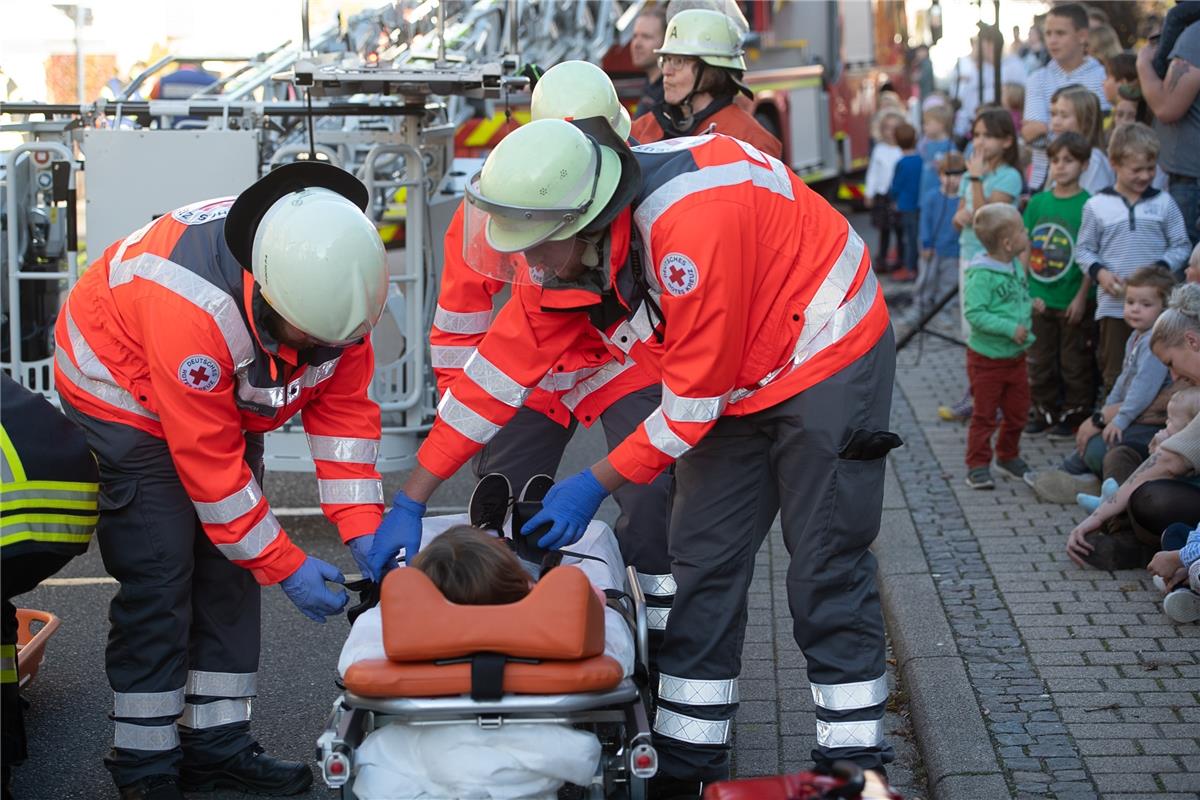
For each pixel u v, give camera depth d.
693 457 3.41
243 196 3.17
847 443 3.25
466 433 3.39
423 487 3.41
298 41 7.58
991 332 6.16
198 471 3.30
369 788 2.78
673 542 3.48
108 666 3.56
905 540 5.61
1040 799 3.44
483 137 10.90
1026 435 7.32
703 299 3.01
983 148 8.01
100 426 3.42
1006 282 6.13
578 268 3.19
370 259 3.15
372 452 3.68
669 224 3.02
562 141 2.96
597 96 4.40
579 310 3.31
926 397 8.41
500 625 2.70
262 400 3.42
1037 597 4.91
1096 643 4.46
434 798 2.76
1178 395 5.10
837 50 16.50
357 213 3.20
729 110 5.50
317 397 3.64
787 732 4.10
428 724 2.79
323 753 2.69
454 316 4.22
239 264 3.24
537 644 2.69
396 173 7.73
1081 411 7.12
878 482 3.32
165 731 3.55
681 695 3.47
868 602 3.38
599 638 2.79
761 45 14.68
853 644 3.38
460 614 2.71
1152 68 6.51
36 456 3.17
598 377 4.08
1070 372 7.10
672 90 5.54
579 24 9.13
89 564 5.87
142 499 3.45
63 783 3.84
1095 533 5.23
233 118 6.26
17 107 6.10
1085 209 6.64
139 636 3.51
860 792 2.42
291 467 6.11
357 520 3.62
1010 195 7.76
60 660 4.77
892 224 13.55
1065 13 8.48
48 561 3.27
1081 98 7.28
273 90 7.45
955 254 10.51
